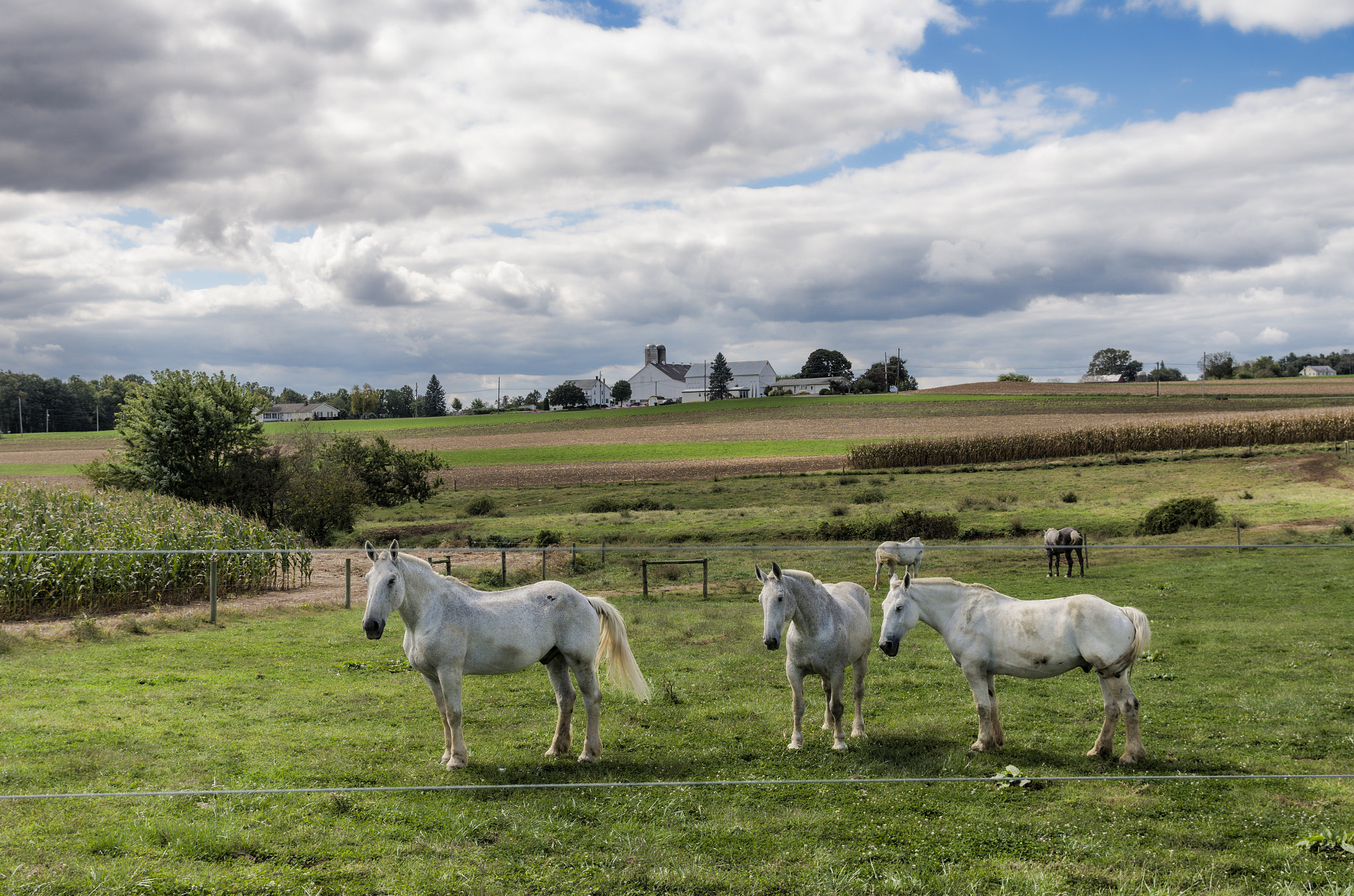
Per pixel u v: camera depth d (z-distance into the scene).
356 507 39.56
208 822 6.46
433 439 109.19
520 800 7.30
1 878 5.49
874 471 59.38
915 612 8.98
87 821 6.52
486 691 11.90
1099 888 5.65
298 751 8.66
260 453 36.31
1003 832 6.57
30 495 22.98
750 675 12.80
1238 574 21.75
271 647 14.42
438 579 8.36
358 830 6.53
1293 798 7.28
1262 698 10.62
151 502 24.84
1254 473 45.28
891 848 6.32
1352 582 19.56
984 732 8.73
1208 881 5.72
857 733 9.37
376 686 11.75
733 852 6.27
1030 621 8.45
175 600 19.33
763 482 56.41
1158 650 13.77
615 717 10.47
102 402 175.38
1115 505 38.53
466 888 5.61
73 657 12.99
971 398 117.69
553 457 85.06
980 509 39.78
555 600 8.70
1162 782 7.68
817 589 8.81
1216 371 171.75
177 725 9.45
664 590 22.81
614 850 6.29
